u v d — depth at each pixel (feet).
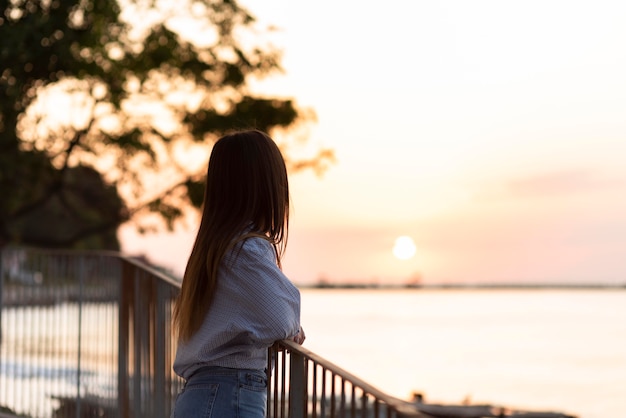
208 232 8.80
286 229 9.03
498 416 73.51
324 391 8.41
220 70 85.76
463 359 254.47
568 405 158.61
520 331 390.01
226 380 8.63
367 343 301.84
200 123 85.51
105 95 79.30
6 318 24.32
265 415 8.88
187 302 8.77
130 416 19.61
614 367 236.84
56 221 98.58
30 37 51.01
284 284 8.48
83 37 57.11
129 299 19.94
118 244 104.83
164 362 16.98
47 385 22.49
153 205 87.71
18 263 24.22
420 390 177.37
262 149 8.90
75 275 22.24
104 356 21.02
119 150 83.82
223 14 83.61
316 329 384.47
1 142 66.69
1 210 81.00
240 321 8.49
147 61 82.33
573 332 388.57
